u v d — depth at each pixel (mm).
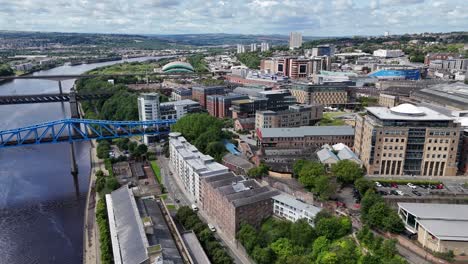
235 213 169250
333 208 187125
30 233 195875
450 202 187500
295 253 153125
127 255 132750
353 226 169750
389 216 162500
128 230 147875
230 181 199250
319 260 144875
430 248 147500
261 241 160375
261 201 180625
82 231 197750
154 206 177000
